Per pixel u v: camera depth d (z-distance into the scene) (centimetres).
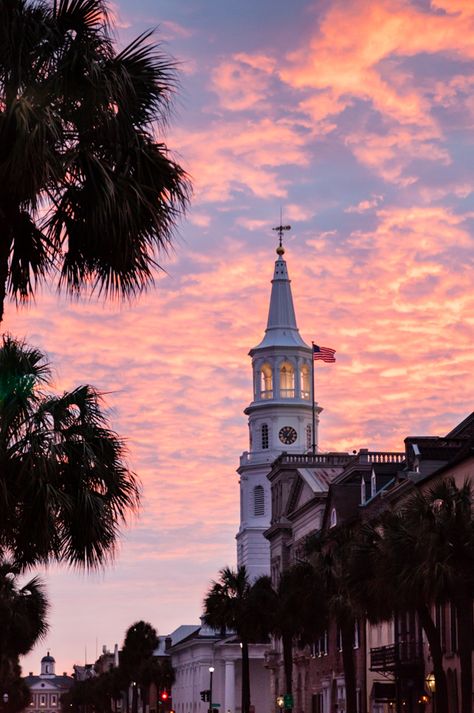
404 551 5659
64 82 2403
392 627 9256
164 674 19838
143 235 2584
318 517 12875
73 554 3073
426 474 8788
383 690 8706
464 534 5553
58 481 3036
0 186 2416
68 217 2584
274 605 10838
